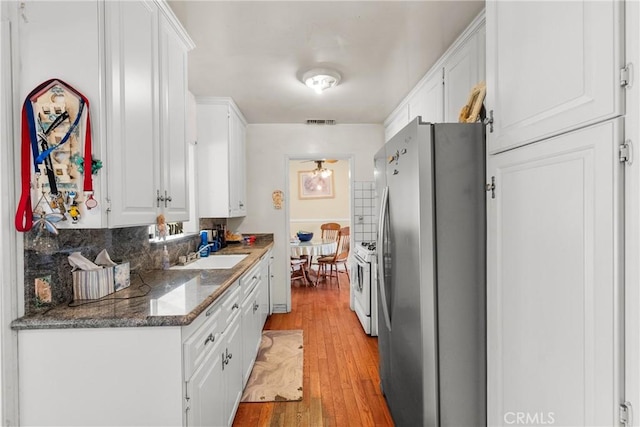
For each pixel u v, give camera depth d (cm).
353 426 199
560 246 97
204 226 351
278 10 184
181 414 122
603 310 84
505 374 126
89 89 123
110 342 121
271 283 411
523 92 112
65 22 123
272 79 282
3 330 115
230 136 335
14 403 118
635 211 77
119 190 133
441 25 199
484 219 146
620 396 81
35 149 118
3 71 115
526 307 113
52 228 120
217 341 165
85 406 121
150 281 181
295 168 727
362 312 369
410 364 160
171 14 176
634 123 76
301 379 254
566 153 95
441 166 145
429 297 145
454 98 220
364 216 433
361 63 251
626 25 78
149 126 157
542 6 103
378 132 432
